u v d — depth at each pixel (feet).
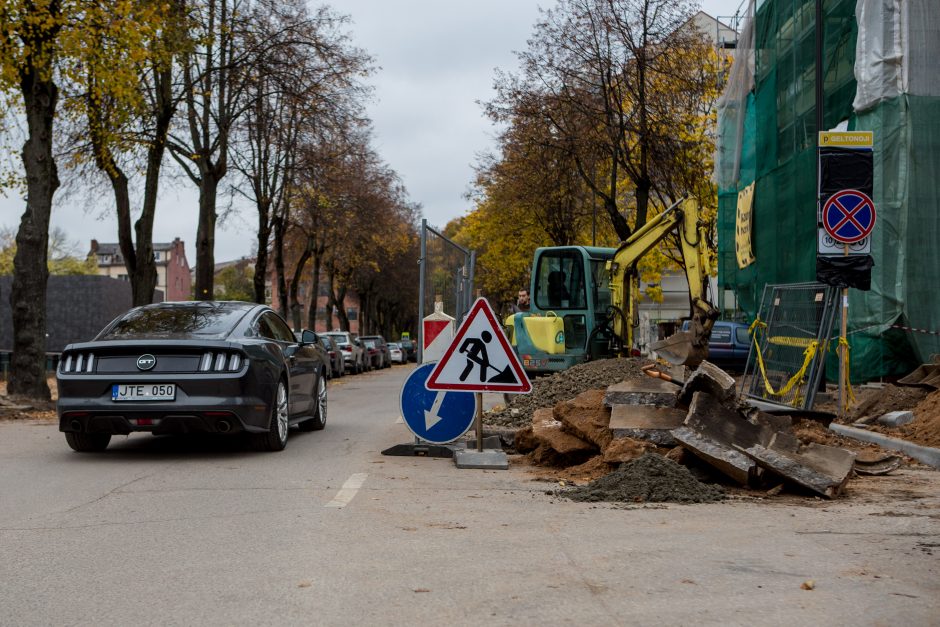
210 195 97.04
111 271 398.01
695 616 13.74
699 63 107.55
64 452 35.40
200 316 36.27
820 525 21.01
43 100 60.64
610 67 104.88
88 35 59.57
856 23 69.26
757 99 93.40
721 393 28.09
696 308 51.85
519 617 13.71
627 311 70.33
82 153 80.18
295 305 166.40
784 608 14.16
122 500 24.47
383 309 319.27
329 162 115.75
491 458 31.24
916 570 16.61
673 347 51.85
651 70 103.50
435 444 34.76
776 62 87.45
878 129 62.18
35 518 21.95
